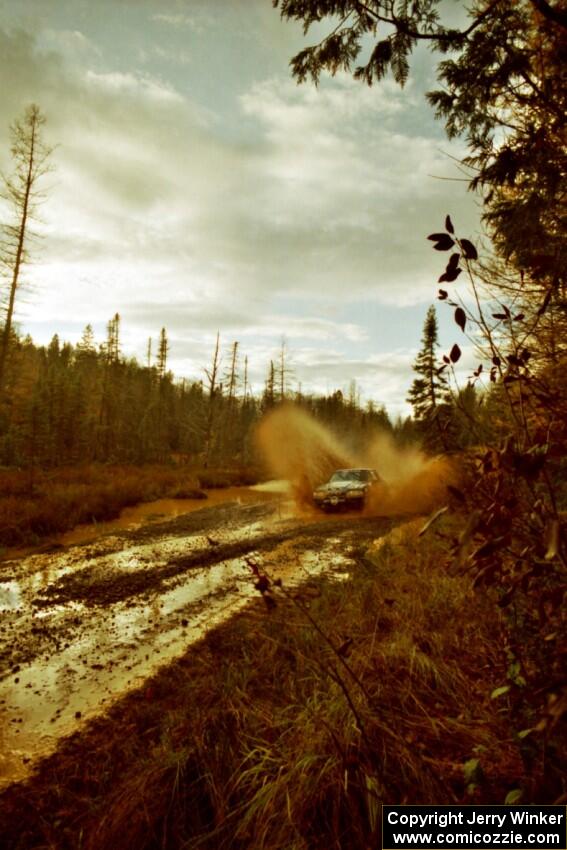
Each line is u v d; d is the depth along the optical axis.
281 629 4.82
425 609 4.68
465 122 3.04
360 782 2.29
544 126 2.63
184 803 2.46
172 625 5.45
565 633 1.97
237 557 8.78
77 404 41.28
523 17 2.63
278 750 2.65
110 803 2.55
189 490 20.52
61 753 3.12
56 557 8.84
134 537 10.84
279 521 13.43
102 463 36.97
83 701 3.80
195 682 3.90
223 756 2.71
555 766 2.00
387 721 2.81
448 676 3.32
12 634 5.23
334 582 6.77
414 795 2.19
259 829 2.21
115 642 5.00
